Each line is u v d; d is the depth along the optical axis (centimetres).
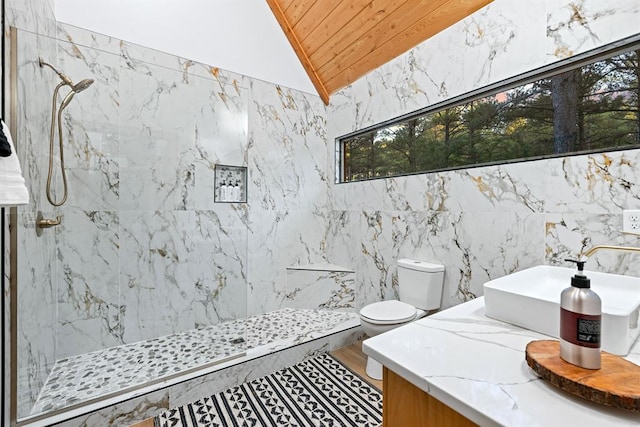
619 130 136
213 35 260
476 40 185
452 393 60
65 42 199
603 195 137
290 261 304
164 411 166
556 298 119
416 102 223
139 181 225
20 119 145
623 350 76
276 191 295
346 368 211
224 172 262
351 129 289
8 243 136
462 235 194
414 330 92
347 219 296
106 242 214
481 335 88
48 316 182
